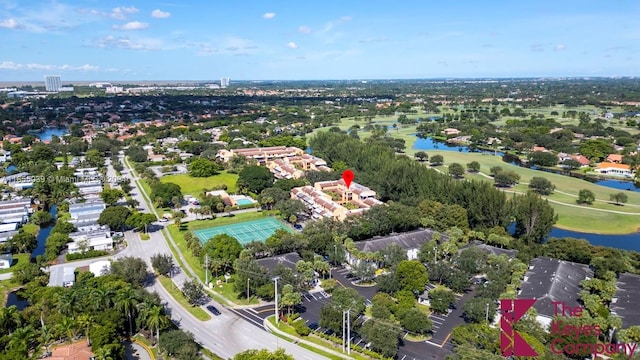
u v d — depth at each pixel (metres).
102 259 185.38
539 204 199.75
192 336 122.38
